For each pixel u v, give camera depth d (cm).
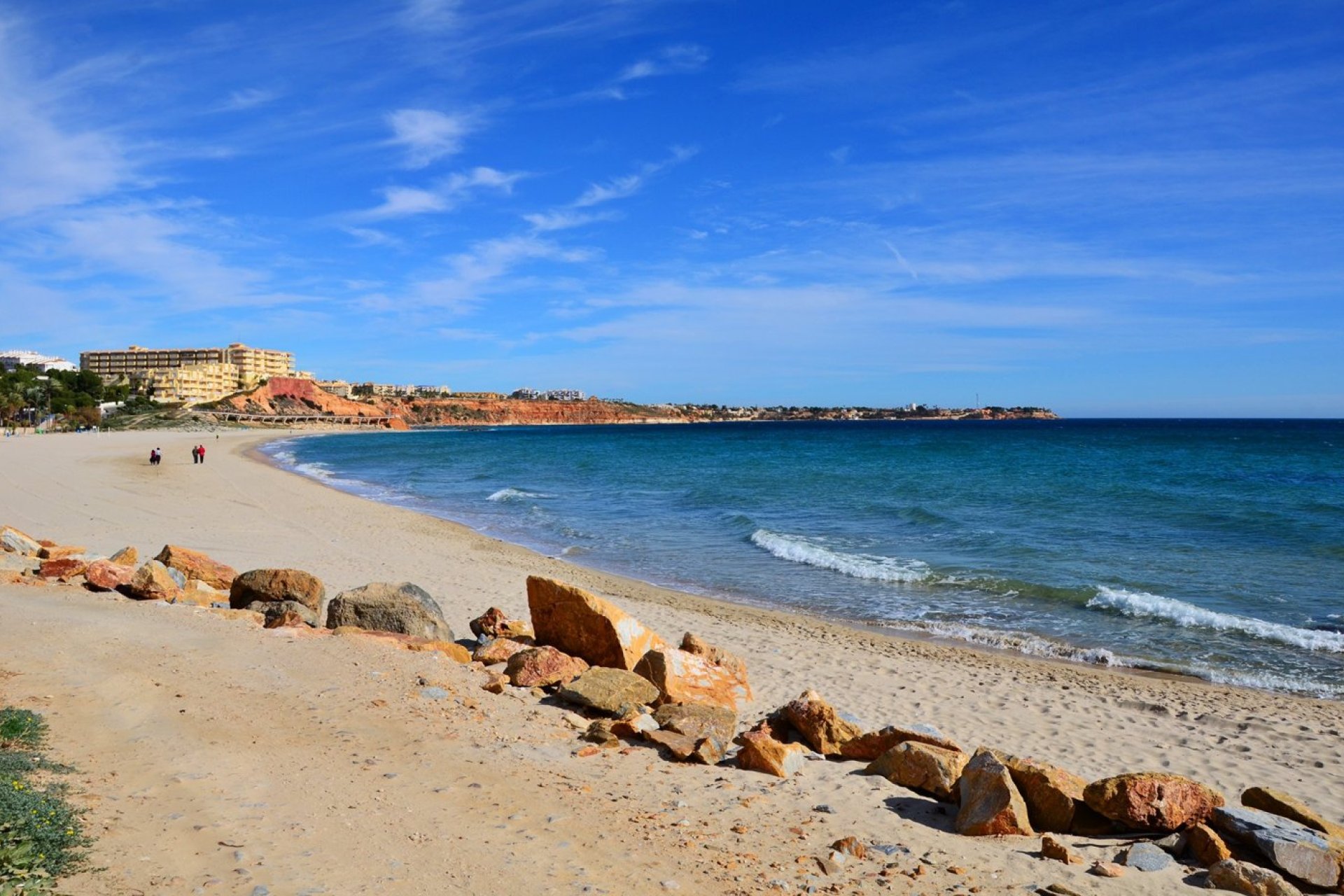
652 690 884
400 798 571
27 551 1523
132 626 975
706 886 483
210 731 665
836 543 2400
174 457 6041
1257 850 561
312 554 2067
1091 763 891
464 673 914
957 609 1647
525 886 462
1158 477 4372
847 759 780
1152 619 1540
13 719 612
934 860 548
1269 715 1063
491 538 2584
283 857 468
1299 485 3919
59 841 445
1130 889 516
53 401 12512
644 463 6219
